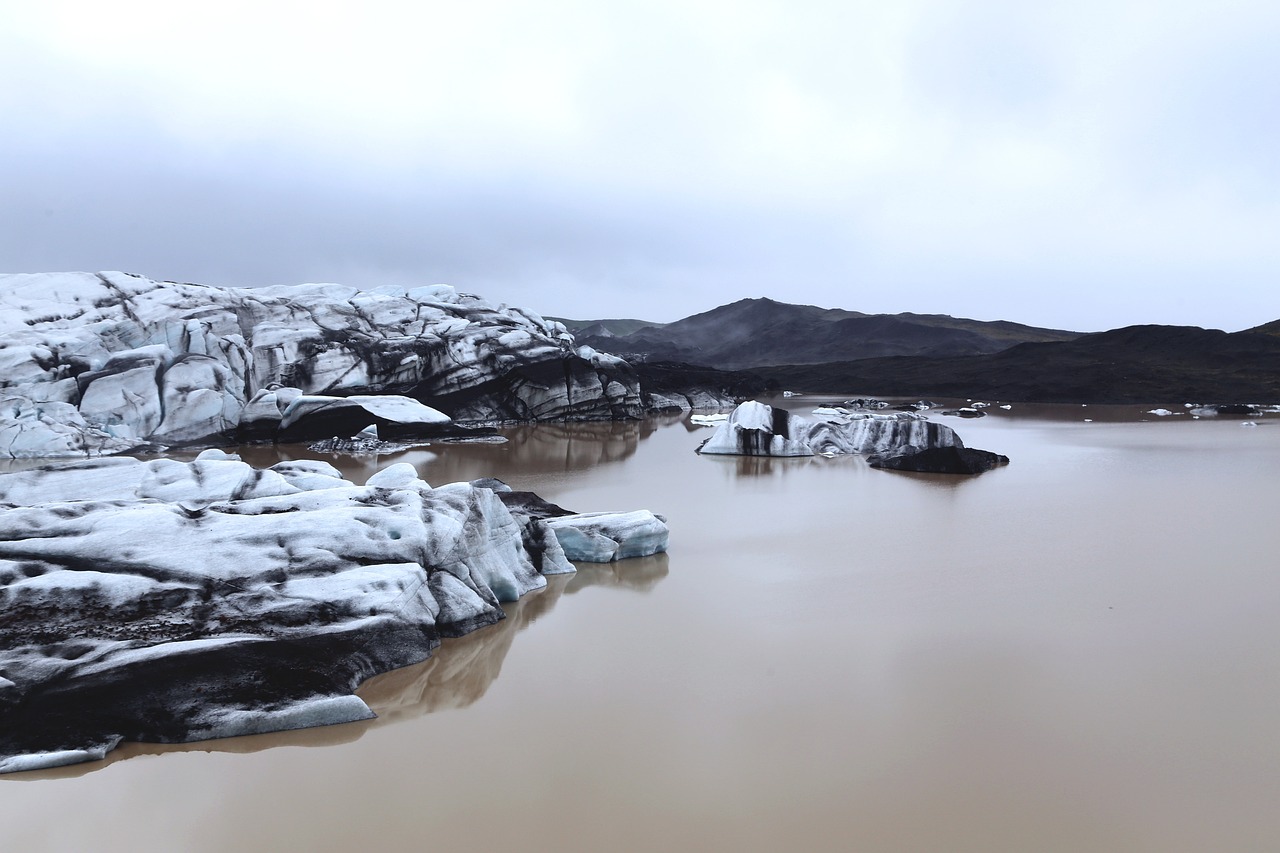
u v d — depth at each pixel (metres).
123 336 41.16
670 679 12.80
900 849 8.52
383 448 39.72
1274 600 16.86
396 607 13.41
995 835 8.77
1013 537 22.88
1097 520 25.25
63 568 12.85
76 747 10.12
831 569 19.39
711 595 17.27
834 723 11.33
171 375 39.56
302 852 8.41
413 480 18.61
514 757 10.35
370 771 9.98
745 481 33.38
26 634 11.58
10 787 9.52
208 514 14.22
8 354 36.50
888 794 9.54
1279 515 25.91
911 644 14.38
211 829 8.80
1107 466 38.12
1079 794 9.57
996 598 17.08
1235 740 10.84
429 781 9.77
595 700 12.02
